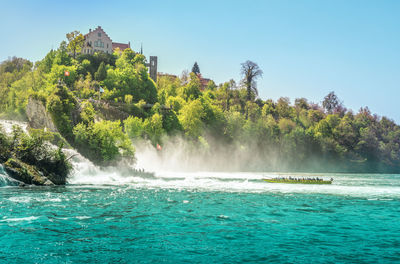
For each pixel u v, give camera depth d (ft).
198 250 72.74
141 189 177.99
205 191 175.94
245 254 70.49
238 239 81.71
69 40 531.09
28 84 479.00
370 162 640.58
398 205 139.64
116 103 425.28
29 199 130.93
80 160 240.12
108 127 276.00
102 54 532.32
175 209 119.44
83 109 315.99
